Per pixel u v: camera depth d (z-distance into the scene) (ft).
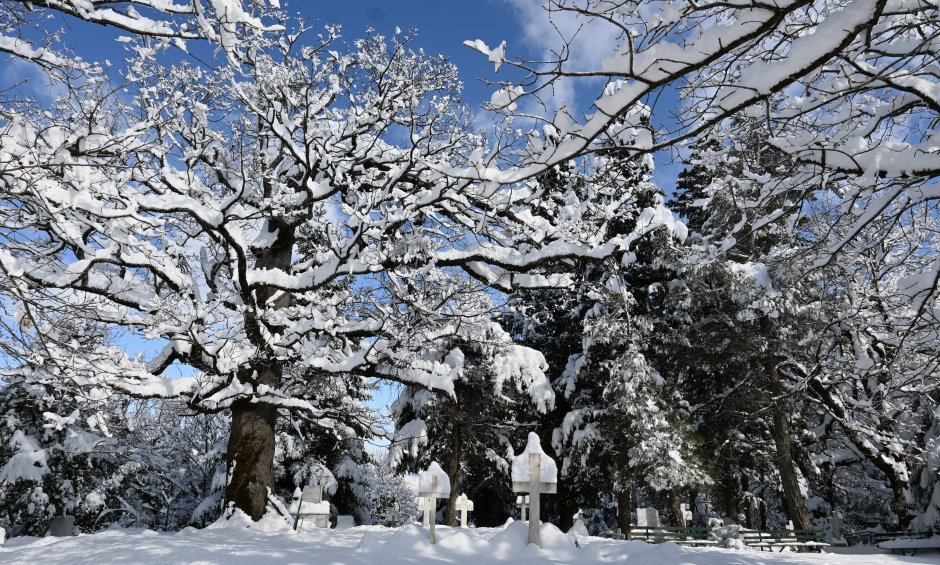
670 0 17.95
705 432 87.15
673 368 87.61
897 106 23.16
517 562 29.76
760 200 28.35
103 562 28.84
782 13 15.21
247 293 52.49
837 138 23.88
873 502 107.34
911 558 40.86
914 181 22.20
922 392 40.37
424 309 54.75
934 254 45.96
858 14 15.21
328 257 60.59
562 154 18.49
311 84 51.21
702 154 33.32
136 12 24.48
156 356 57.31
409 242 52.08
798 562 34.96
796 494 70.85
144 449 87.71
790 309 64.18
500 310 61.16
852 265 46.85
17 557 32.89
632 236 54.24
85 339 42.11
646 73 16.43
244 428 57.36
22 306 27.45
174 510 125.18
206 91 53.16
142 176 42.88
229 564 26.86
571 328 98.17
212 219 46.96
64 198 30.94
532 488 32.99
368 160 58.29
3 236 27.58
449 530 33.96
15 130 25.46
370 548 32.12
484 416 89.71
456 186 49.39
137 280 49.75
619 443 81.82
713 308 79.05
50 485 76.07
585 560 30.96
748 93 17.06
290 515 54.90
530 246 58.75
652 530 64.69
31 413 76.84
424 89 56.80
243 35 42.63
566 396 87.35
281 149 57.88
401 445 86.22
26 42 25.68
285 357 54.13
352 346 65.21
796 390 38.42
